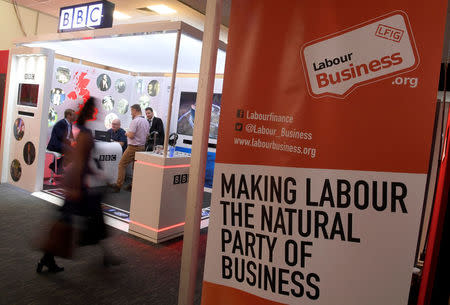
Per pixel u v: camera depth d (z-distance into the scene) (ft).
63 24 17.13
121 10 23.66
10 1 23.84
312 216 4.41
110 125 25.79
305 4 4.47
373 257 4.12
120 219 15.26
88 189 9.21
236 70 4.89
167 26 12.60
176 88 25.34
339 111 4.29
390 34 4.04
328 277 4.32
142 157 13.52
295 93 4.53
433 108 3.89
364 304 4.16
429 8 3.88
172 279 10.19
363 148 4.17
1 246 11.10
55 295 8.68
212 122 23.66
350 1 4.23
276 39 4.64
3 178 19.40
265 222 4.67
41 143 17.69
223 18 20.54
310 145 4.43
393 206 4.04
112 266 10.62
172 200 13.50
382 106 4.08
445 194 4.92
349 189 4.23
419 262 7.20
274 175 4.62
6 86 19.11
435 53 3.87
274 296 4.60
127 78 26.68
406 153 3.99
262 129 4.71
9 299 8.26
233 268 4.88
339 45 4.28
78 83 23.24
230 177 4.90
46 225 13.30
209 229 5.02
